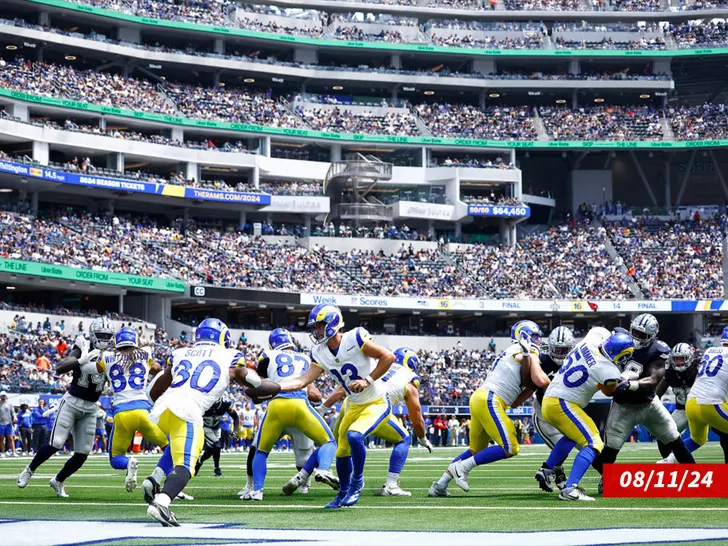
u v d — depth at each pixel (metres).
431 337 49.41
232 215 53.09
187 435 7.95
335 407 36.00
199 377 8.17
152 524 7.84
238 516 8.55
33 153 45.47
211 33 54.94
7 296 44.75
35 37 48.88
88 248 43.66
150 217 51.78
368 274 50.28
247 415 31.52
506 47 60.03
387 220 53.28
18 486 11.96
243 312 50.47
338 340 9.22
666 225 56.41
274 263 48.88
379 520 8.06
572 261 53.47
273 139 54.66
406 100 59.47
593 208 58.19
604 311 50.38
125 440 11.30
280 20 57.81
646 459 20.88
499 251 53.97
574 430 10.08
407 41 59.25
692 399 11.98
